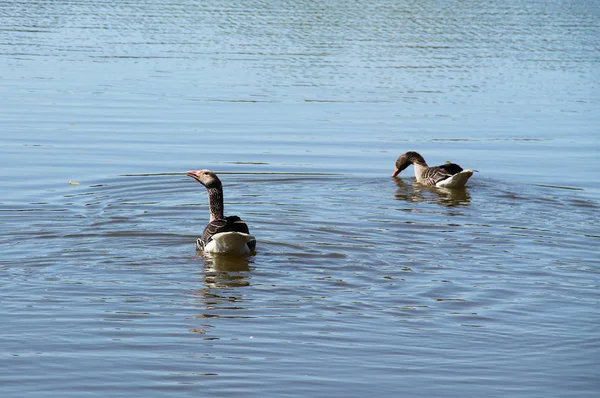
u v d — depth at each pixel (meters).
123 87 29.30
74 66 32.53
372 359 10.12
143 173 19.56
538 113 27.61
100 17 43.94
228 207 16.92
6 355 10.00
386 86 31.03
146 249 14.07
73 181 18.69
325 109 27.19
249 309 11.48
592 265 13.69
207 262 13.43
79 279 12.51
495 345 10.58
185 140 22.80
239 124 24.83
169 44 37.50
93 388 9.33
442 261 13.73
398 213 16.91
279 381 9.55
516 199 18.28
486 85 31.80
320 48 37.75
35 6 46.56
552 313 11.59
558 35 43.25
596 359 10.24
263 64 33.97
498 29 44.22
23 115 25.02
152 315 11.25
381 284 12.60
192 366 9.85
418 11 49.44
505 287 12.57
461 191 18.89
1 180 18.64
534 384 9.65
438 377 9.74
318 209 17.00
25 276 12.57
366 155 22.08
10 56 34.00
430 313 11.52
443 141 23.78
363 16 46.94
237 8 48.25
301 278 12.78
